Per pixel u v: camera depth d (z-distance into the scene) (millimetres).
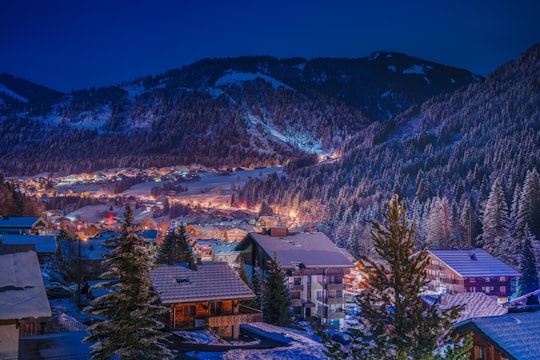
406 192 193375
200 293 46125
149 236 119875
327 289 72250
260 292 61812
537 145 194125
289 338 48344
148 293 26766
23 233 106875
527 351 28953
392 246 23234
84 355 34031
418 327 22000
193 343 41844
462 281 84875
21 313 22250
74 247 76375
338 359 22828
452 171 195750
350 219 160250
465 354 22188
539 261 96000
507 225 115125
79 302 56156
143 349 25875
